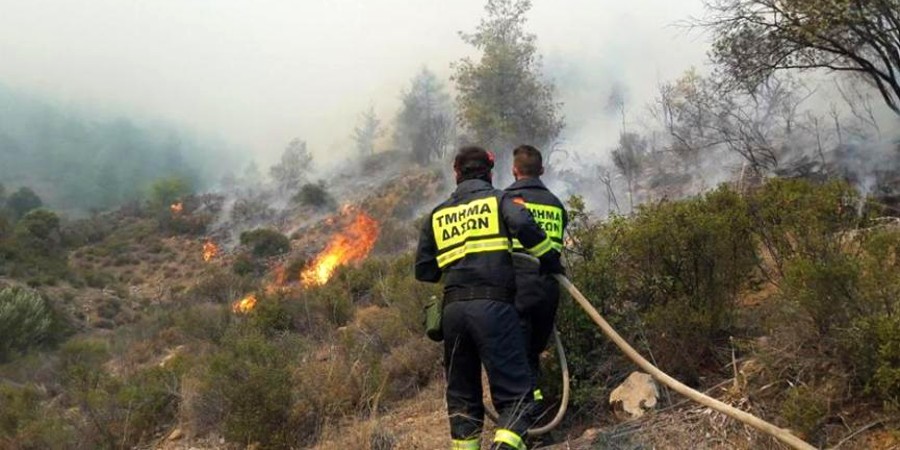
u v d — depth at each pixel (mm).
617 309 4500
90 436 6199
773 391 3570
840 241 3998
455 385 3570
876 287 3385
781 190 4531
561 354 3936
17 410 7906
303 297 11312
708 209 4723
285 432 4992
